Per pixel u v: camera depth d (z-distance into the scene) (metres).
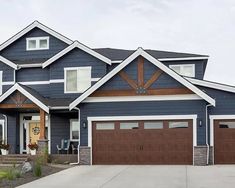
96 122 21.67
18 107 23.00
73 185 14.46
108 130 21.56
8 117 25.88
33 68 26.02
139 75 21.30
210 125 21.17
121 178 15.96
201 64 25.14
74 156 22.36
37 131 25.80
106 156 21.48
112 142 21.47
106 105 21.55
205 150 20.42
